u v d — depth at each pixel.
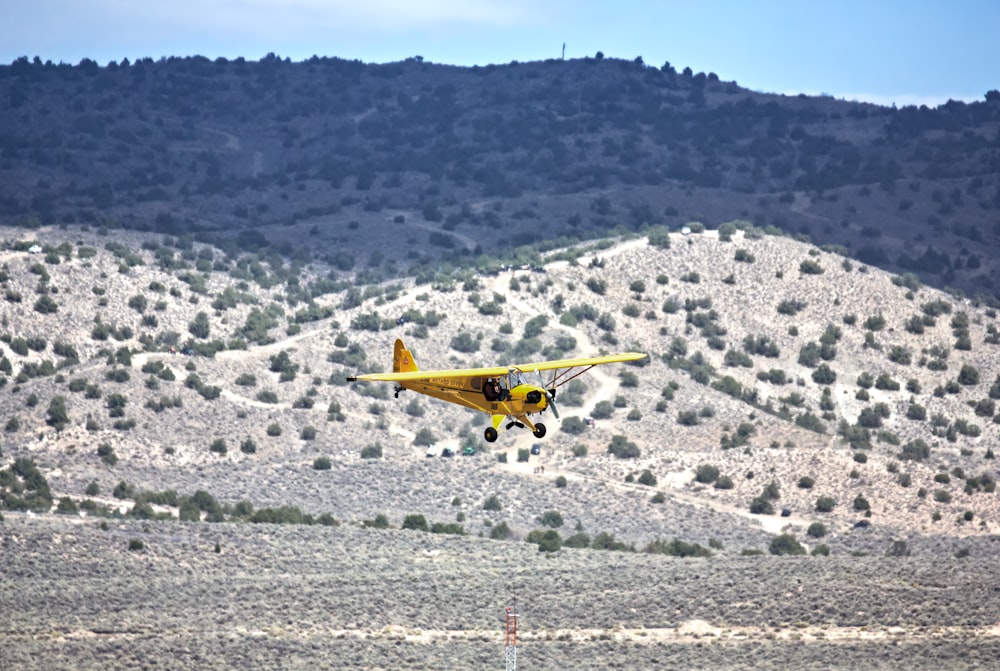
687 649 156.62
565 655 154.12
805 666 147.50
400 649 154.75
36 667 140.75
